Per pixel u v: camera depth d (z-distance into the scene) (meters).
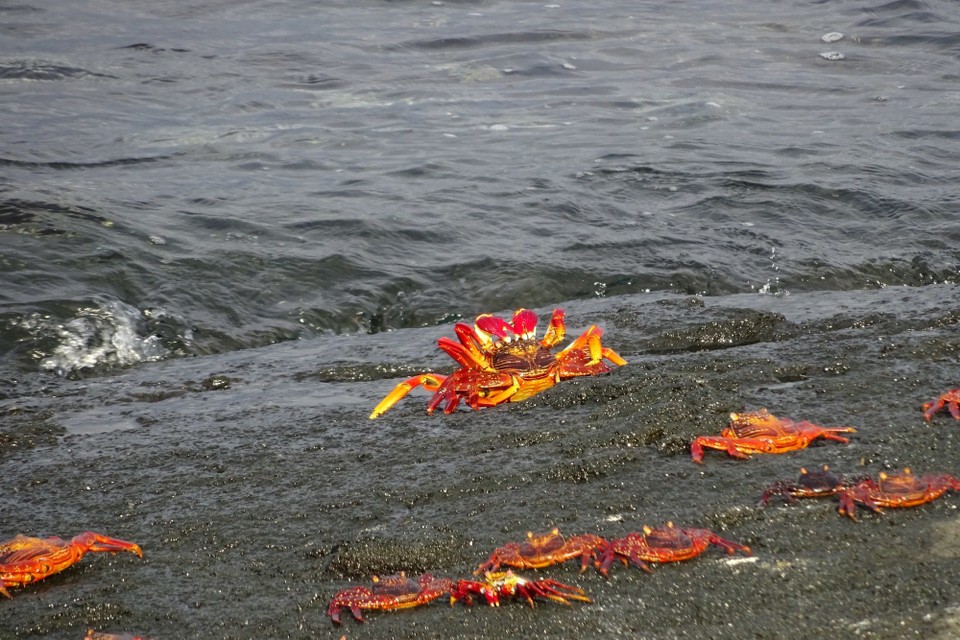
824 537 6.95
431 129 23.41
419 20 35.09
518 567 6.64
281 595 6.67
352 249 15.78
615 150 21.41
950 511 7.20
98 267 14.41
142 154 20.86
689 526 7.14
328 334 13.91
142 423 10.28
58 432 10.05
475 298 14.62
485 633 6.06
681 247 16.05
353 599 6.36
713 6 38.03
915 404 9.17
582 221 17.23
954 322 12.14
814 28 34.28
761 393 9.57
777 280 15.05
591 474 8.11
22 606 6.61
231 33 32.69
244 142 22.05
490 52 31.03
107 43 30.58
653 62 30.16
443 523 7.45
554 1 38.56
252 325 13.78
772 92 26.83
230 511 7.96
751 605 6.23
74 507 8.20
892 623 5.98
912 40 32.16
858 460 8.08
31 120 22.86
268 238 16.11
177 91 26.09
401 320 14.23
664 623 6.10
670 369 10.44
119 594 6.75
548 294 14.67
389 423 9.78
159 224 16.30
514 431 9.16
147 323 13.36
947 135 22.30
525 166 20.38
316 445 9.30
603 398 9.67
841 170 19.69
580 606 6.27
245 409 10.56
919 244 16.22
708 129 23.11
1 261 14.16
